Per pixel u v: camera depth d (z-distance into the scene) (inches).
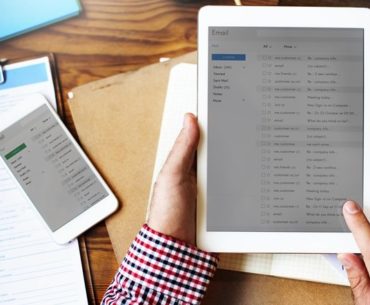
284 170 19.8
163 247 19.7
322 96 19.8
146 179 22.7
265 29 19.7
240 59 19.7
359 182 19.8
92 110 23.0
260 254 22.0
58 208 22.5
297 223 19.8
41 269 22.6
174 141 22.5
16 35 23.1
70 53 23.2
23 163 22.7
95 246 22.7
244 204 19.8
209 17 19.6
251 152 19.8
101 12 23.1
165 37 23.0
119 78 23.0
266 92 19.8
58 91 23.2
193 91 22.6
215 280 22.2
